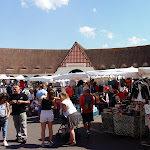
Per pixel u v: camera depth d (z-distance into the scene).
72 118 5.63
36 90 12.06
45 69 40.16
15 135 6.85
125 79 14.49
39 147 5.52
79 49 35.91
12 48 42.97
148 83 5.97
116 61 40.34
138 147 5.43
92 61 41.66
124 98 10.71
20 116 5.90
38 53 42.97
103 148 5.38
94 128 7.72
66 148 5.41
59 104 10.70
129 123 6.29
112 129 6.86
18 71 39.41
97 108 10.84
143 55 39.06
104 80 15.98
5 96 5.60
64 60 35.72
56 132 7.20
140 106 6.05
